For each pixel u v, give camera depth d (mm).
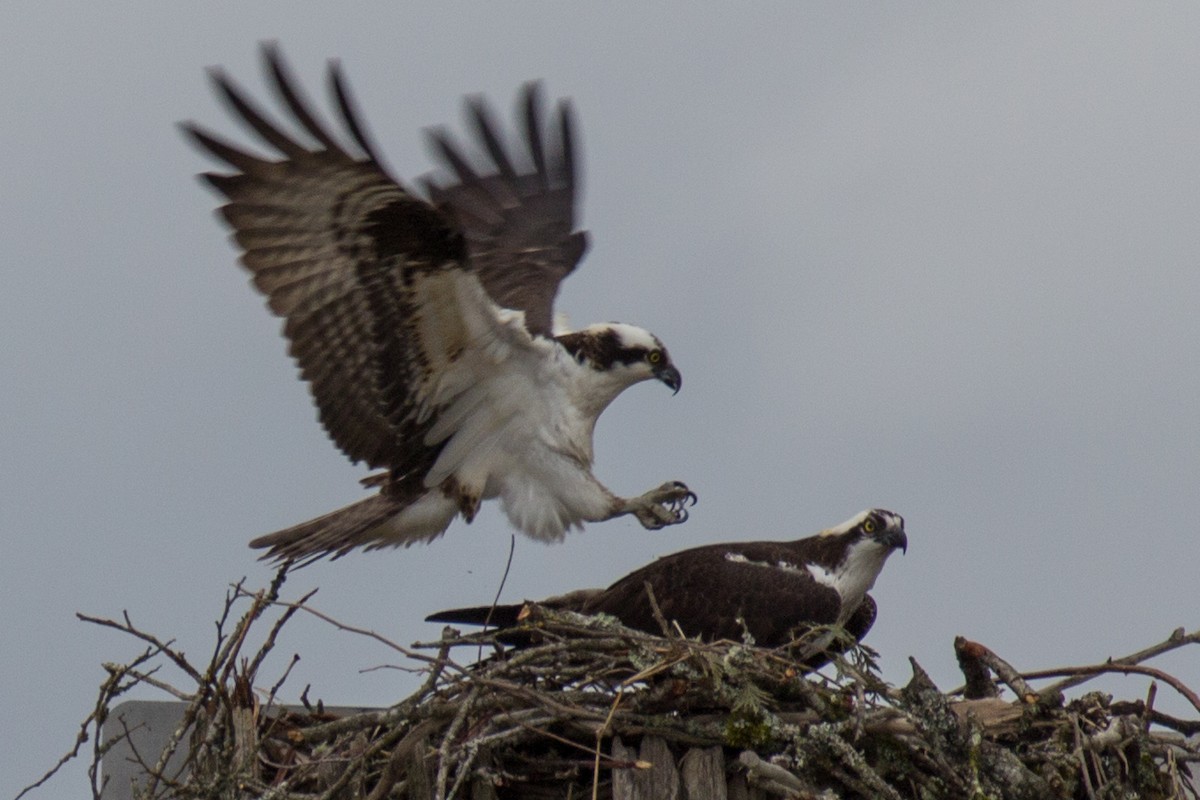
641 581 13562
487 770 11211
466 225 16250
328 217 11984
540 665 11789
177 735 11570
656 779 11188
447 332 13008
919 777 11508
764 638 13438
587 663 11891
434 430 13633
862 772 11172
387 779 10984
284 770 11570
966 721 11539
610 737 11461
